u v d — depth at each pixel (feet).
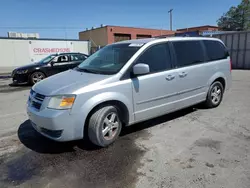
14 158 10.24
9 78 45.19
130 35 135.03
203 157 9.83
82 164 9.57
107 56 12.96
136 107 11.67
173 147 10.87
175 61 13.42
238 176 8.36
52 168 9.33
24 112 17.88
